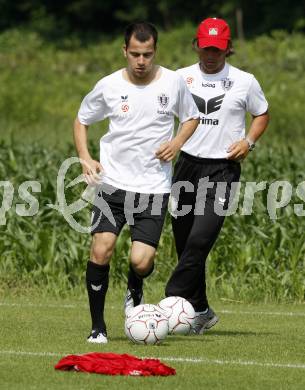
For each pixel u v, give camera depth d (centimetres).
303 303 4122
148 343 2934
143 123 2894
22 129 10038
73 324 3353
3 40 15762
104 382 2403
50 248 4378
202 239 3148
